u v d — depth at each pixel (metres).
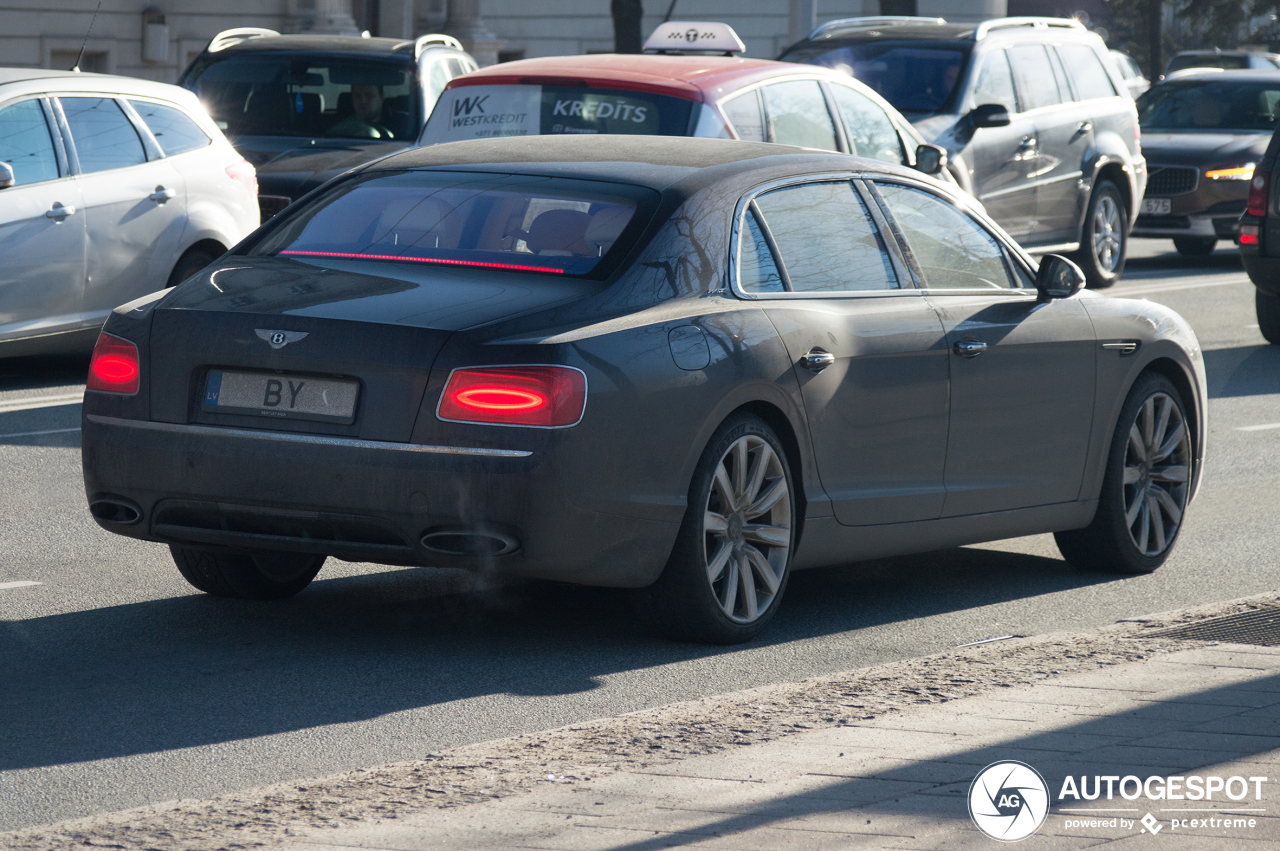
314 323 12.55
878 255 15.06
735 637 13.74
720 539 13.54
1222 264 50.12
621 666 13.14
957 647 14.05
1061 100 38.44
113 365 13.22
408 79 34.34
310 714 11.76
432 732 11.41
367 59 34.62
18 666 12.80
